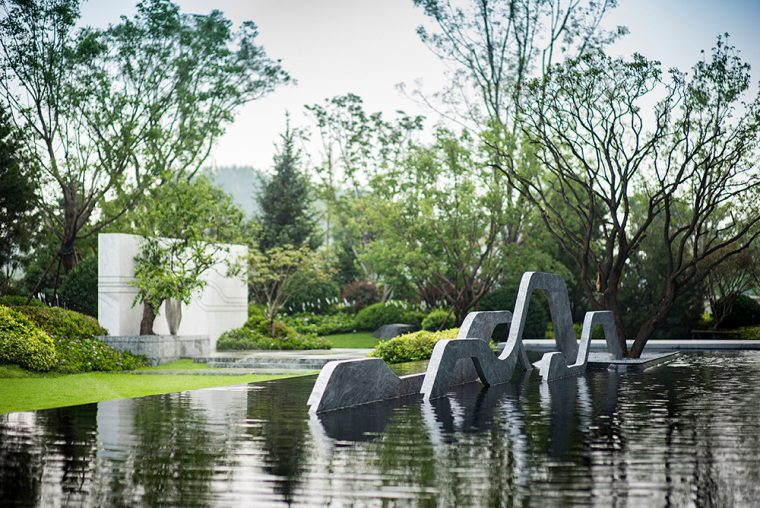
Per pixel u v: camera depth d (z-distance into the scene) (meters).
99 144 26.81
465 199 25.52
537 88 18.91
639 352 18.84
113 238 17.64
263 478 5.34
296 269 27.03
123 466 5.79
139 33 27.88
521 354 15.66
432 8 30.94
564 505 4.58
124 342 16.98
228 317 23.23
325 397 9.07
